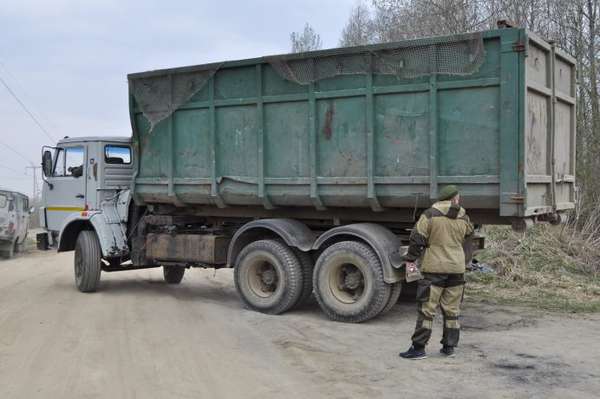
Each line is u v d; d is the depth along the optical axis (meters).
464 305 9.26
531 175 7.41
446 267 6.27
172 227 10.26
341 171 8.25
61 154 11.73
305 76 8.39
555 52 8.16
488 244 12.59
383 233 8.18
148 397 5.27
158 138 10.06
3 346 6.98
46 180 11.95
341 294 8.34
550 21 18.39
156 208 10.69
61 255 19.09
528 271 11.44
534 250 12.32
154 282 12.42
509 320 8.23
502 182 7.15
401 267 8.07
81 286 10.84
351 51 8.02
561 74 8.59
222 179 9.27
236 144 9.15
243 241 9.41
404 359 6.39
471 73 7.32
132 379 5.75
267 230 9.16
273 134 8.80
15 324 8.12
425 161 7.68
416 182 7.71
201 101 9.44
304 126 8.54
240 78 9.05
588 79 16.59
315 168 8.40
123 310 9.13
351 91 8.09
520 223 7.53
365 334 7.54
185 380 5.72
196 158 9.59
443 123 7.55
